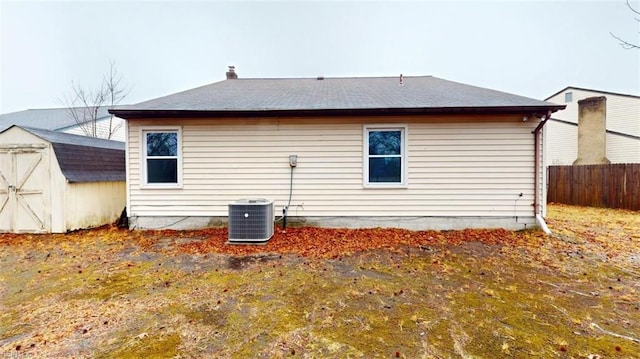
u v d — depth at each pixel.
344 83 10.70
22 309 3.31
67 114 19.80
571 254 5.27
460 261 4.94
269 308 3.31
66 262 4.94
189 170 7.19
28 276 4.33
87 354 2.49
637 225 7.72
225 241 6.17
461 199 6.98
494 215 6.96
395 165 7.11
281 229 7.03
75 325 2.96
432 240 6.18
